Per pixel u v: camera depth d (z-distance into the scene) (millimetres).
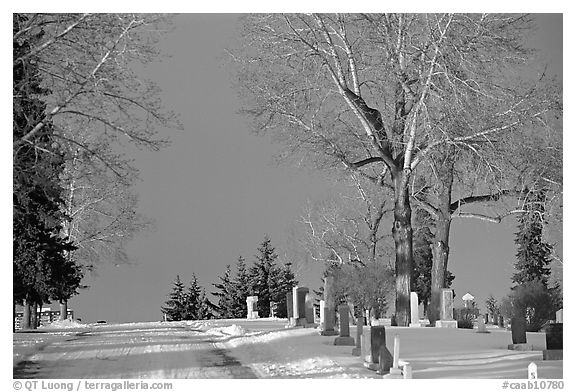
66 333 44656
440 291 42562
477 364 24750
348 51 47969
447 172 48719
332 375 22953
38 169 32281
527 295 41438
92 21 32500
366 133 49562
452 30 44031
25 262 47625
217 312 96000
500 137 45844
